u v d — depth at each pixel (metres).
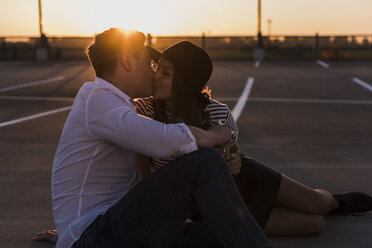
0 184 4.55
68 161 2.24
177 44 2.56
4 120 8.56
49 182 4.64
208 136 2.30
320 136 7.14
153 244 2.10
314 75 17.14
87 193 2.23
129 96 2.33
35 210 3.78
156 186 2.10
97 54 2.28
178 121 2.54
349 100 11.21
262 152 6.05
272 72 18.42
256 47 26.72
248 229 2.06
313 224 3.12
